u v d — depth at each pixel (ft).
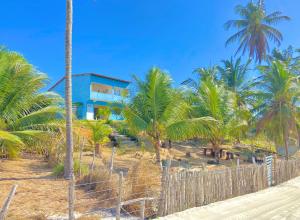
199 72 110.63
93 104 107.65
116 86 115.65
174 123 53.26
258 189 40.47
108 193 27.68
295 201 33.73
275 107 69.46
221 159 74.18
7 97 42.50
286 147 67.26
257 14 107.65
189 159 67.05
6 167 39.73
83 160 47.24
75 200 26.61
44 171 39.37
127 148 69.67
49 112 44.45
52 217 22.15
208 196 31.12
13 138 36.22
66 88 35.88
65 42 36.01
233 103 73.41
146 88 54.54
